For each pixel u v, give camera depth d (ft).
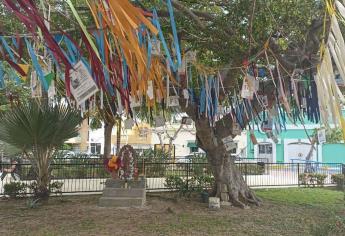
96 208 34.71
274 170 72.59
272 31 23.99
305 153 118.21
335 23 9.24
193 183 42.91
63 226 28.02
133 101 20.25
